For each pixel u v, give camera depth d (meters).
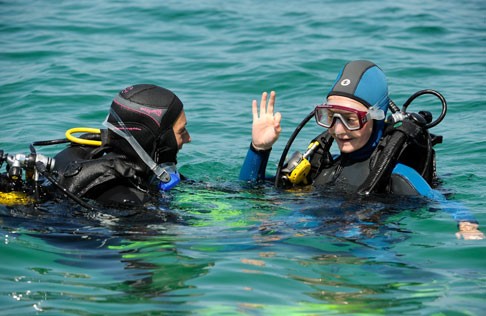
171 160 11.55
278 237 10.36
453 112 18.08
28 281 8.96
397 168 12.07
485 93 19.31
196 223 10.82
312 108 18.73
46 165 10.84
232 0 30.86
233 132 17.14
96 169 10.95
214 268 9.31
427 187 11.90
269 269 9.31
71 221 10.60
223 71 21.67
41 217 10.70
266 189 12.47
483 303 8.45
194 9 29.05
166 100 11.29
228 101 19.38
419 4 29.84
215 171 14.55
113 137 11.26
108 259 9.60
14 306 8.33
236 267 9.34
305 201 11.70
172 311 8.20
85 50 23.69
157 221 10.70
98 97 19.19
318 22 27.09
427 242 10.23
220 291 8.68
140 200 11.09
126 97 11.21
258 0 30.97
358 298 8.58
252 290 8.73
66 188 10.85
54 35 25.47
